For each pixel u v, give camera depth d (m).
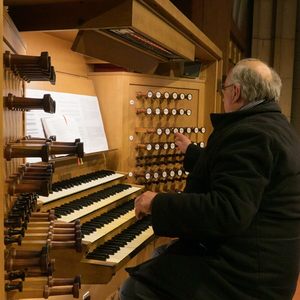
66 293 1.23
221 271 1.44
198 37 2.98
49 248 1.21
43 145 1.15
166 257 1.54
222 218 1.34
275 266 1.44
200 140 3.79
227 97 1.66
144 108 3.21
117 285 2.70
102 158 2.99
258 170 1.37
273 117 1.51
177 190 3.52
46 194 1.16
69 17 1.92
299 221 1.51
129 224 2.37
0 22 0.89
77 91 2.85
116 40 2.41
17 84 1.42
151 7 2.08
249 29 5.63
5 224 1.19
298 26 5.48
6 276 1.10
